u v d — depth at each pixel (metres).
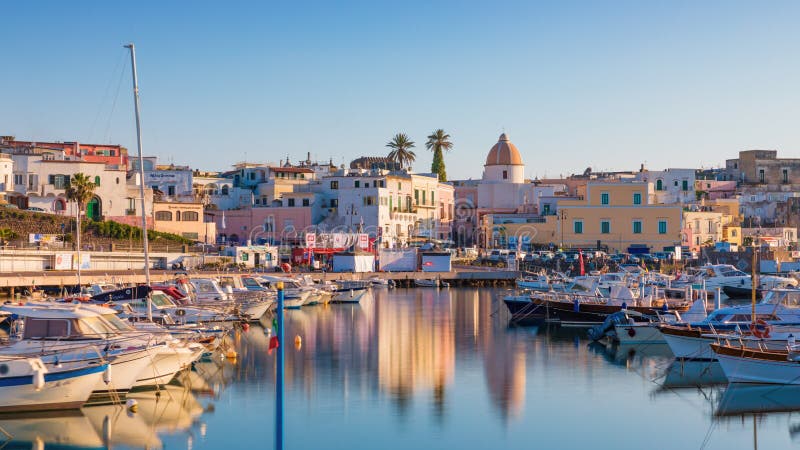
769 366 42.03
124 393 38.50
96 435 33.97
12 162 117.19
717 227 150.12
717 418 37.31
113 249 105.00
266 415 37.31
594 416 37.69
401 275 116.62
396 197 144.38
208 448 32.69
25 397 34.97
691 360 49.12
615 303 66.94
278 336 23.97
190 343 44.88
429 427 35.81
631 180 155.25
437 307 85.00
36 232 107.69
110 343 38.09
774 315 49.59
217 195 147.50
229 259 112.56
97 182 121.19
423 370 47.62
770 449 33.06
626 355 53.12
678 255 125.44
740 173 189.88
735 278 95.94
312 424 36.03
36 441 33.06
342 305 87.38
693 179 163.38
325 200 144.25
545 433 35.09
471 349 55.41
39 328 38.09
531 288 94.94
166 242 118.31
